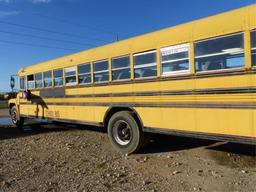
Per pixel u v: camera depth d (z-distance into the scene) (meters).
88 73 9.41
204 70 6.36
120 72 8.29
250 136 5.65
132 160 7.38
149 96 7.50
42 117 11.91
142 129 7.70
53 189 5.60
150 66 7.47
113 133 8.39
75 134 10.94
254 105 5.59
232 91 5.89
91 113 9.32
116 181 5.92
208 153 7.71
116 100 8.41
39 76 12.04
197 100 6.48
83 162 7.26
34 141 9.94
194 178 6.00
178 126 6.87
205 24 6.33
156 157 7.58
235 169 6.44
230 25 5.92
